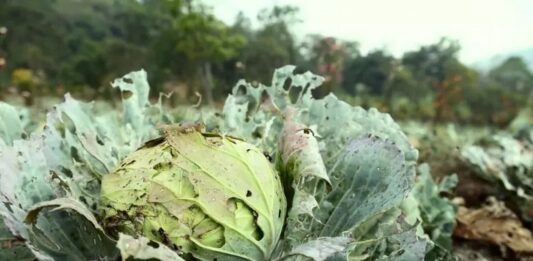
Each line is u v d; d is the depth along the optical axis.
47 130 0.58
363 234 0.55
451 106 4.81
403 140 0.65
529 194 1.29
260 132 0.68
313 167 0.50
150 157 0.49
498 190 1.32
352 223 0.54
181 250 0.46
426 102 5.37
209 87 4.82
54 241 0.49
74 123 0.63
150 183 0.47
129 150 0.65
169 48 6.25
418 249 0.50
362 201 0.55
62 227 0.50
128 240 0.39
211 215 0.46
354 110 0.69
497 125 5.16
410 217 0.70
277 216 0.49
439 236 0.87
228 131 0.67
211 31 5.66
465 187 1.36
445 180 1.03
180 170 0.47
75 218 0.50
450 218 0.90
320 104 0.68
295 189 0.51
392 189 0.54
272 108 0.64
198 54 5.37
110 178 0.49
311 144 0.52
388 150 0.56
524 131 2.27
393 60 6.30
